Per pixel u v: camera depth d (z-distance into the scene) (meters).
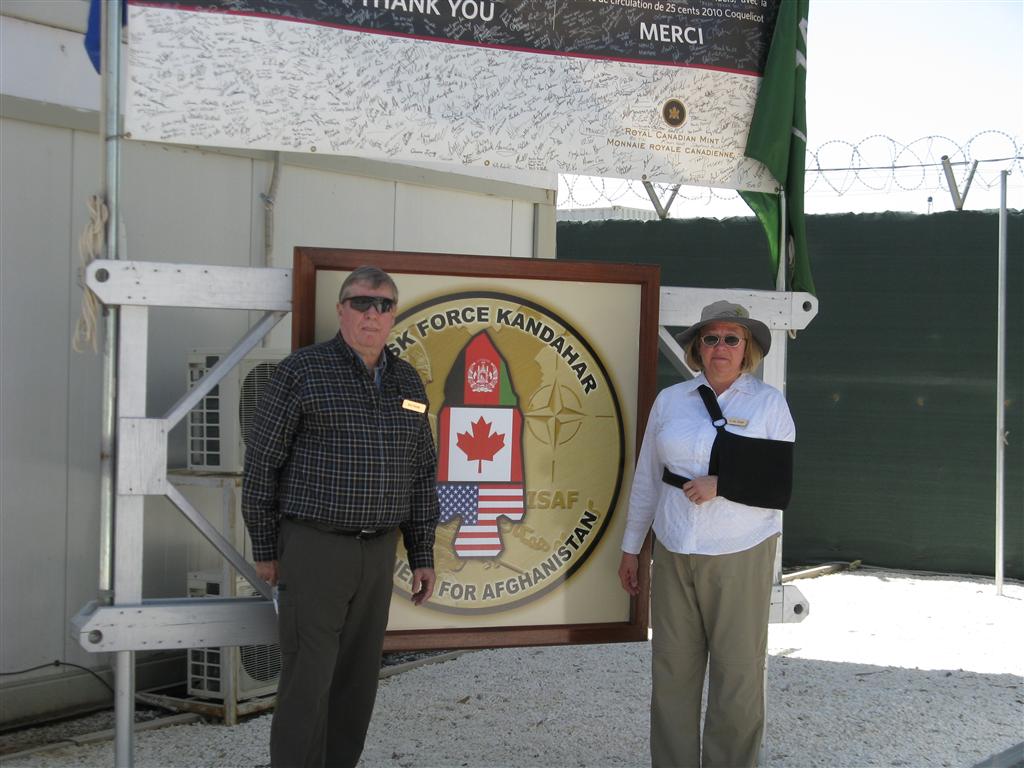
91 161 4.90
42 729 4.66
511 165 4.02
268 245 5.50
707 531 3.69
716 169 4.27
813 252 8.58
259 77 3.76
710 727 3.75
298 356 3.44
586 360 4.09
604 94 4.11
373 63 3.86
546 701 5.13
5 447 4.61
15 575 4.64
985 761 4.30
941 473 8.34
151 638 3.69
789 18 4.23
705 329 3.84
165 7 3.68
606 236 9.04
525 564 4.04
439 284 3.94
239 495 4.68
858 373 8.49
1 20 4.55
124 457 3.68
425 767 4.26
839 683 5.48
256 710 4.77
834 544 8.61
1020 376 8.16
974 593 7.68
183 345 5.25
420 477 3.68
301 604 3.36
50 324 4.75
